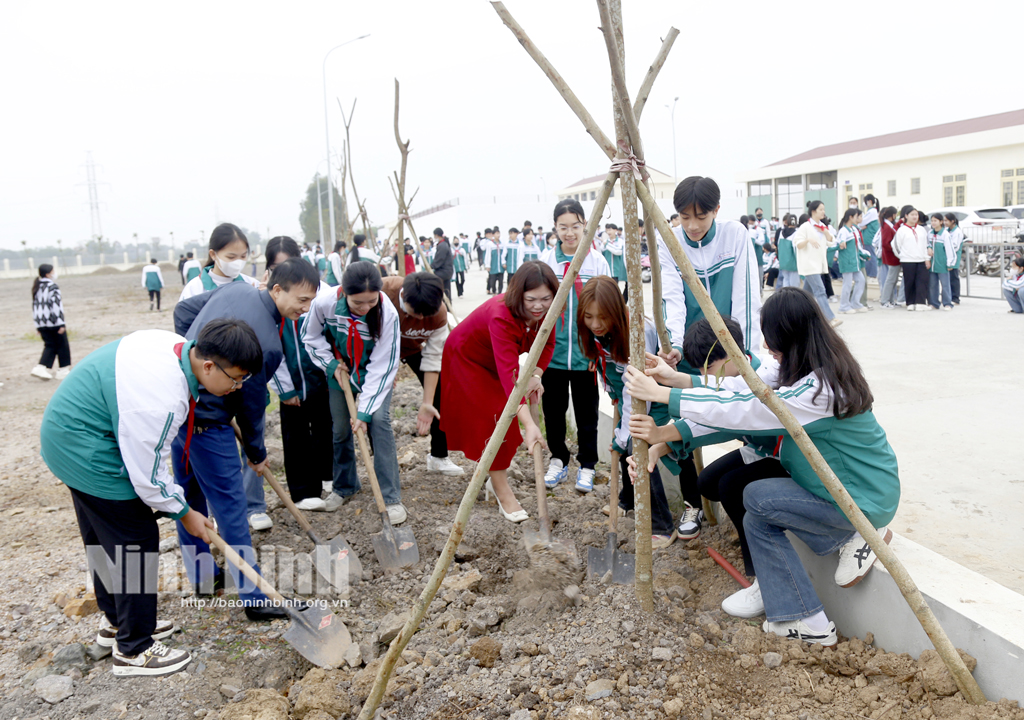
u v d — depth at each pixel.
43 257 64.62
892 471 2.73
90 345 14.15
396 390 8.01
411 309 4.21
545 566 3.48
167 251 70.00
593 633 2.90
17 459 6.13
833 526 2.74
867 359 7.62
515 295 3.70
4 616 3.41
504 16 2.51
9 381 10.02
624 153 2.59
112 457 2.70
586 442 4.70
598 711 2.49
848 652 2.76
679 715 2.49
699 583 3.44
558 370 4.65
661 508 3.85
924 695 2.47
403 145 8.00
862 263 12.01
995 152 27.11
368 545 4.02
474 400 4.12
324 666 2.97
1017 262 10.39
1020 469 4.36
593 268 4.68
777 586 2.83
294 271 3.47
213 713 2.69
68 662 3.00
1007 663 2.29
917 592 2.40
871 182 31.97
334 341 4.25
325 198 61.12
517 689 2.67
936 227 11.34
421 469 5.29
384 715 2.66
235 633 3.25
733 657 2.79
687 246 3.98
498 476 4.26
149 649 2.96
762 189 37.09
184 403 2.73
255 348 2.74
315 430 4.60
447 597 3.38
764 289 16.17
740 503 3.13
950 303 11.41
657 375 2.98
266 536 4.15
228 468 3.22
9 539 4.32
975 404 5.70
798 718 2.46
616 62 2.41
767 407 2.56
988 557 3.35
